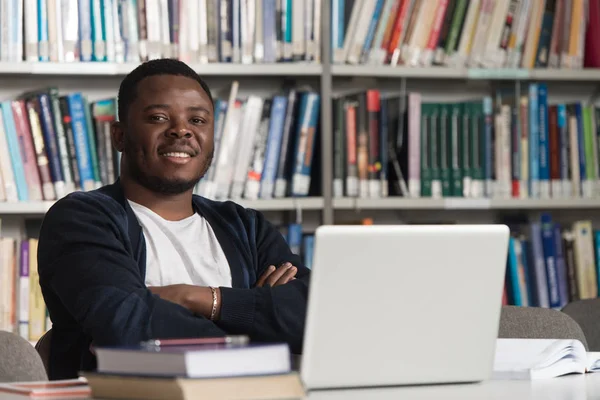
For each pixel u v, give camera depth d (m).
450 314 1.32
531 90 3.53
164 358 1.09
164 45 3.21
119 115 2.22
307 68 3.32
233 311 1.86
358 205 3.34
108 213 2.03
